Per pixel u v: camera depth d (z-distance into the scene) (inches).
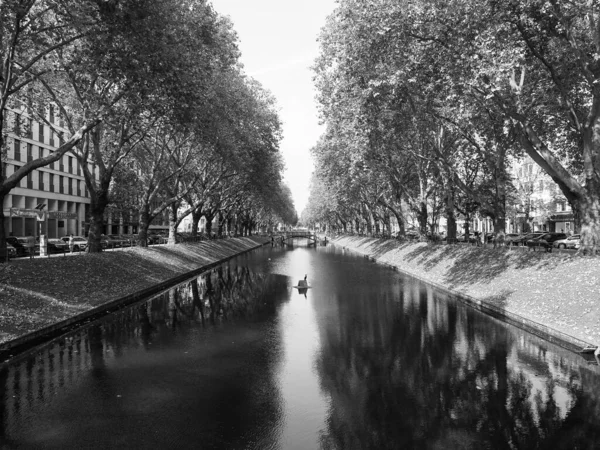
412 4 570.6
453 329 484.4
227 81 973.8
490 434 229.0
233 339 445.7
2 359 375.9
